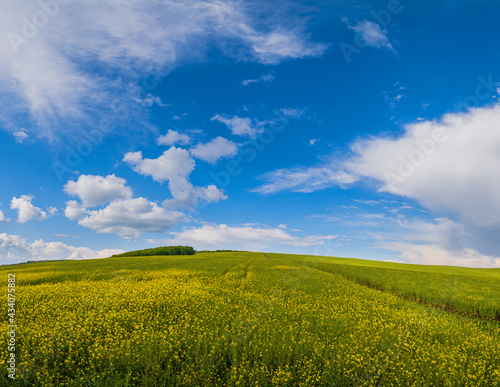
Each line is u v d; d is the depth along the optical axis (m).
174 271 30.95
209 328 10.77
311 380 7.77
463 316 17.00
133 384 7.57
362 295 19.92
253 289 20.34
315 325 11.77
